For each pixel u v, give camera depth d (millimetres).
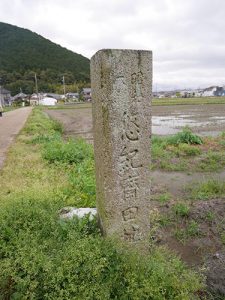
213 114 31156
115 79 3002
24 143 11281
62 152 8273
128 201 3406
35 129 15320
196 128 19422
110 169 3219
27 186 5758
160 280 2912
